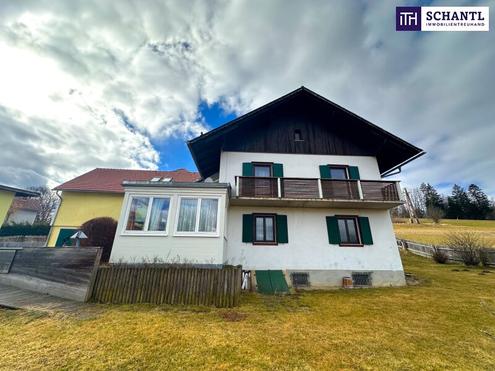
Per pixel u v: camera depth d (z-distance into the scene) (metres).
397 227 35.91
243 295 7.85
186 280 6.82
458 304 6.88
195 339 4.32
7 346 3.91
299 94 12.67
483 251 14.04
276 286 8.80
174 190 9.09
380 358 3.77
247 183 10.48
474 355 3.91
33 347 3.88
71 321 5.03
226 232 9.98
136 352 3.79
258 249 10.05
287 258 9.96
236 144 12.15
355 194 10.56
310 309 6.49
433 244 18.89
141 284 6.74
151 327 4.82
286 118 13.11
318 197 10.31
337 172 12.09
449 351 4.04
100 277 6.78
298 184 10.52
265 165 11.88
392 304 6.99
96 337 4.29
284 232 10.37
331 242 10.32
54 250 7.58
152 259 8.11
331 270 9.86
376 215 10.95
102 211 15.26
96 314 5.51
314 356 3.80
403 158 12.41
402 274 9.96
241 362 3.56
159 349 3.90
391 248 10.38
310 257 10.02
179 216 8.76
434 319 5.66
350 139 12.76
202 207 8.94
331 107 12.51
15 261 8.70
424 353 3.96
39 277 7.66
